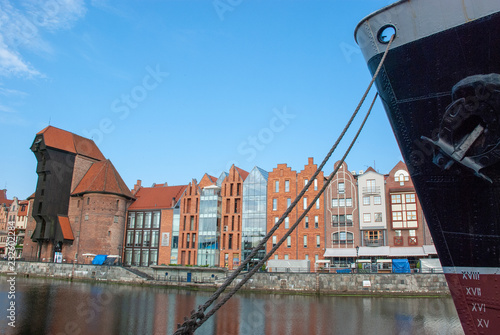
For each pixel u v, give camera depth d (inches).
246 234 2561.5
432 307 1450.5
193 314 269.1
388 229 2177.7
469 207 333.7
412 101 350.6
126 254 2999.5
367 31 373.4
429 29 330.0
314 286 1895.9
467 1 311.1
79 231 2950.3
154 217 2987.2
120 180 3179.1
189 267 2395.4
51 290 1932.8
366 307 1453.0
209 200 2731.3
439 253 359.3
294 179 2496.3
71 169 3161.9
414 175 365.1
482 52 309.0
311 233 2353.6
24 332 1026.1
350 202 2294.5
